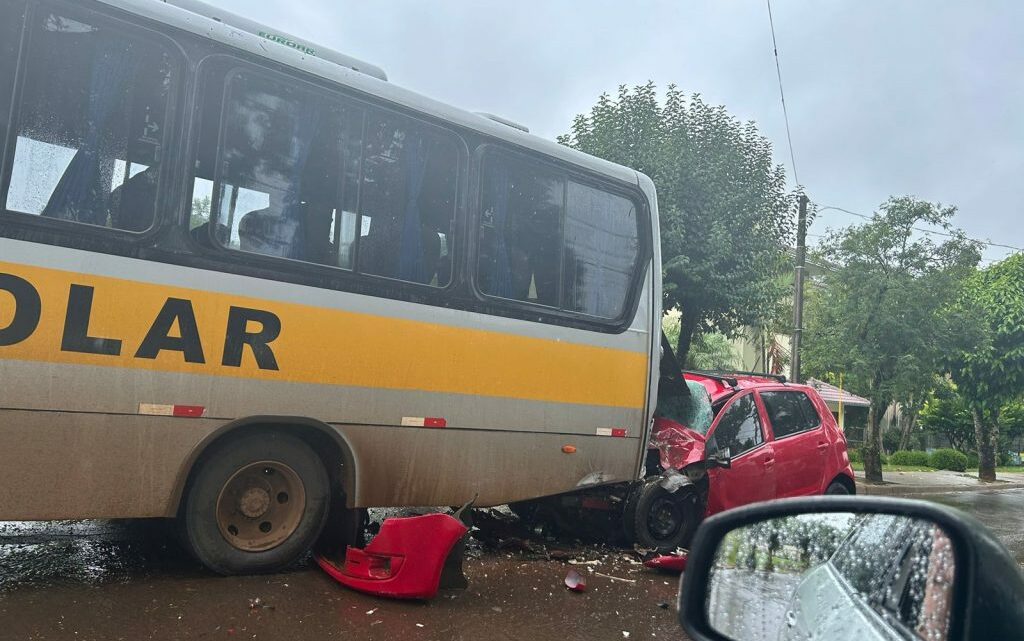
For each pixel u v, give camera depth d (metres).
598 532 7.38
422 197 5.54
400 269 5.37
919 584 1.70
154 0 4.59
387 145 5.41
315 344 4.91
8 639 3.56
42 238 4.07
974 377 22.30
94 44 4.33
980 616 1.37
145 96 4.46
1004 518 13.82
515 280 6.00
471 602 4.96
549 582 5.71
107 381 4.20
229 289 4.62
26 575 4.55
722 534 2.02
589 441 6.36
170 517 4.62
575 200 6.45
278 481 4.99
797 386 8.86
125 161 4.36
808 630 1.99
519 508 7.57
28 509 4.04
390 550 4.75
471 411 5.63
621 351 6.61
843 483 8.76
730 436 7.80
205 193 4.60
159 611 4.11
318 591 4.75
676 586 6.04
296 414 4.82
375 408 5.15
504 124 6.29
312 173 5.04
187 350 4.45
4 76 4.05
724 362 25.67
